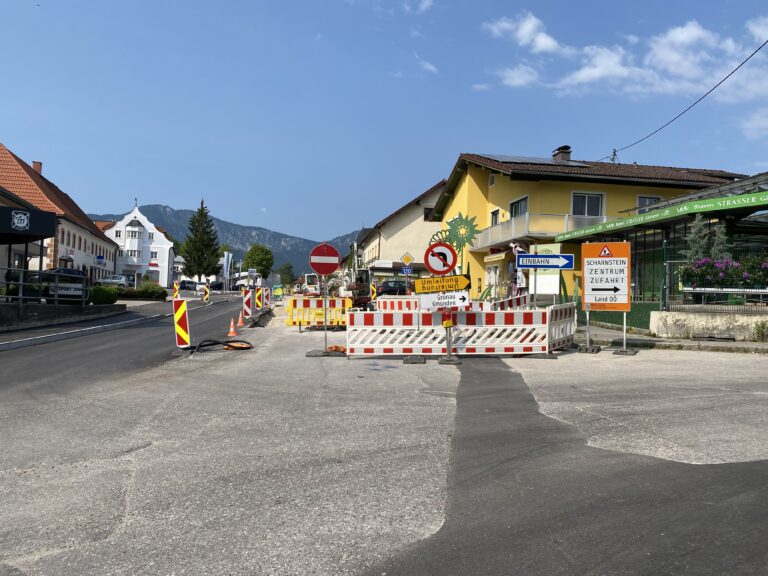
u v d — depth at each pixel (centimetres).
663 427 636
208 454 555
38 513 417
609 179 2750
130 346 1521
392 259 5422
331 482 475
